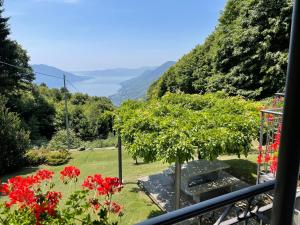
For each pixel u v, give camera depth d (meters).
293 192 0.79
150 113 5.39
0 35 16.92
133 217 4.81
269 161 4.36
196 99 6.64
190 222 3.93
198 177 5.71
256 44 11.06
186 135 4.28
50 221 2.12
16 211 2.19
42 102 20.09
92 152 11.60
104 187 2.66
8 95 17.25
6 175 8.77
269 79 10.75
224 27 14.12
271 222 0.84
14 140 9.19
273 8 10.39
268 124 4.43
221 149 4.20
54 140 15.70
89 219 2.22
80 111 20.53
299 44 0.70
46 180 3.06
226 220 1.26
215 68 13.95
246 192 1.08
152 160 4.49
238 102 6.16
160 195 5.57
